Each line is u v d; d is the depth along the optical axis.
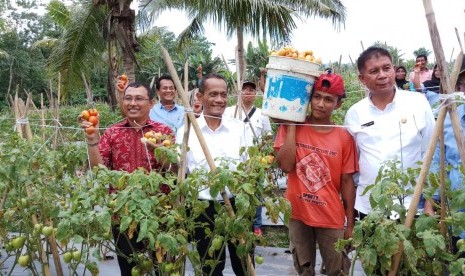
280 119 3.02
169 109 5.23
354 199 3.14
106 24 10.92
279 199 2.65
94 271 2.73
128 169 3.21
